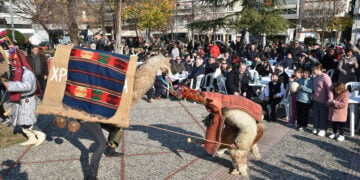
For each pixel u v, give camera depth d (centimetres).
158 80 922
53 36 2959
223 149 507
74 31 1673
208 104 451
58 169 471
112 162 498
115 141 509
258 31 2155
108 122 398
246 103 452
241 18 2166
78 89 397
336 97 593
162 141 598
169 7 3691
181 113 816
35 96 545
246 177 448
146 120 748
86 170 469
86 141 593
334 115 591
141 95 429
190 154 535
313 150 552
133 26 4094
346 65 880
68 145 571
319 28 3042
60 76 398
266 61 1102
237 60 1095
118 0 1543
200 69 953
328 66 1088
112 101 403
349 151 546
